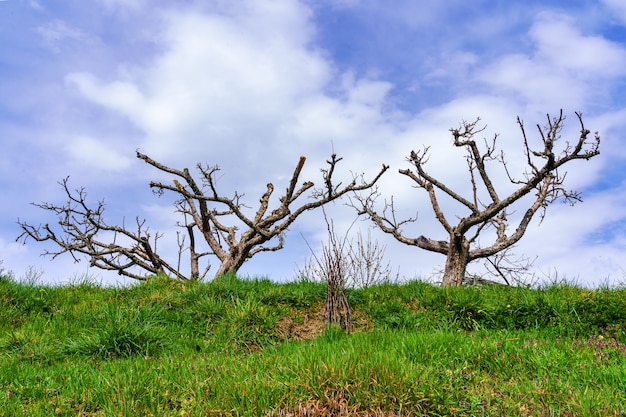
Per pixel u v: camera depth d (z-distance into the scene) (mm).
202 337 9914
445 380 6203
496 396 6105
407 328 10047
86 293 12234
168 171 14148
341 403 5543
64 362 8180
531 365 7191
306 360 6398
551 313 9945
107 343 8516
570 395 6164
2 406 5879
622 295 10039
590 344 8281
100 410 5824
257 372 6445
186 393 6043
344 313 9961
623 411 5676
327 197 14945
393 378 5820
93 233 16500
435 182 14656
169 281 12734
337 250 10180
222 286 11648
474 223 13969
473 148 13922
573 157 12539
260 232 14945
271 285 12164
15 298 11078
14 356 8266
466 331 9922
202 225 16719
